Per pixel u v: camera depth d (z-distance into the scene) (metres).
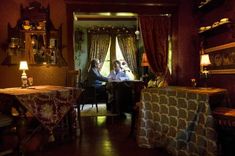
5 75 4.82
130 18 8.40
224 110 3.44
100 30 8.63
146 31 5.25
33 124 4.28
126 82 6.27
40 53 4.89
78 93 4.33
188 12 5.25
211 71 4.55
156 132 3.83
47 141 4.04
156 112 3.84
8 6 4.81
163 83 5.01
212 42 4.58
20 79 4.86
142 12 5.20
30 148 3.78
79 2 5.00
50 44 4.93
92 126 5.15
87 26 8.62
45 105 3.74
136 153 3.60
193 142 3.36
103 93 7.57
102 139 4.25
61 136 4.26
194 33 5.19
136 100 4.43
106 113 6.53
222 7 4.23
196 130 3.32
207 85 4.64
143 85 4.50
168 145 3.62
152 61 5.28
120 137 4.37
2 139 4.04
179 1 5.25
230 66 3.96
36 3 4.89
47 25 4.92
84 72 8.59
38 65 4.92
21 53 4.85
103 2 5.06
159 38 5.27
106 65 8.72
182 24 5.27
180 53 5.27
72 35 5.02
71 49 5.01
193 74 5.18
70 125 4.40
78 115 4.55
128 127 5.06
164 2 5.21
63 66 5.01
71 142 4.09
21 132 3.49
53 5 4.95
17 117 3.52
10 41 4.79
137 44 8.71
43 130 4.20
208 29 4.33
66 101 4.08
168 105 3.68
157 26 5.27
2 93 3.62
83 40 8.61
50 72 4.96
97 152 3.62
